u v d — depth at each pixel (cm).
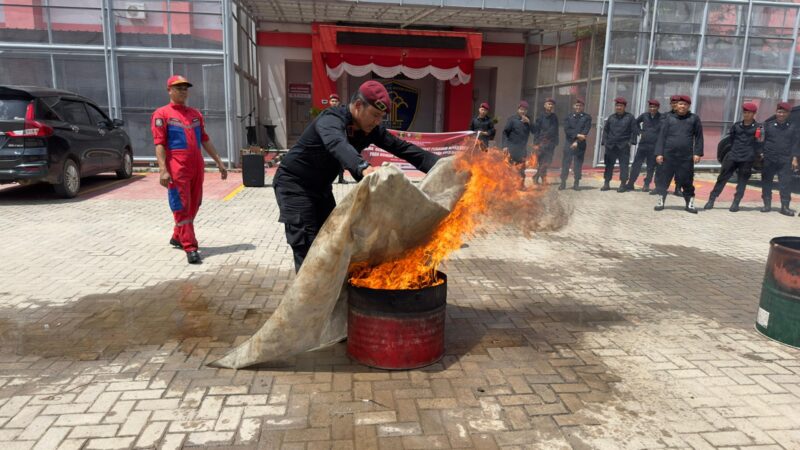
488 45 2072
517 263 645
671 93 1528
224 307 477
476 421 302
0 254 631
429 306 358
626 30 1477
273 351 350
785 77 1548
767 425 304
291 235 389
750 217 966
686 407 321
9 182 917
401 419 303
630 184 1243
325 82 1877
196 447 274
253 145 1633
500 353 392
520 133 1136
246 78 1681
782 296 413
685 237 801
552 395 332
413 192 317
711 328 448
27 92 913
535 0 1505
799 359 389
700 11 1489
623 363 379
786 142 968
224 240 721
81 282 538
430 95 2214
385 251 350
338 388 337
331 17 1797
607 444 283
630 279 586
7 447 271
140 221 818
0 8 1308
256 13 1759
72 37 1338
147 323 438
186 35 1366
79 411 305
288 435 286
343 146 333
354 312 364
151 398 321
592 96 1616
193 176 597
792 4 1501
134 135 1401
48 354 379
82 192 1071
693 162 979
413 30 1897
